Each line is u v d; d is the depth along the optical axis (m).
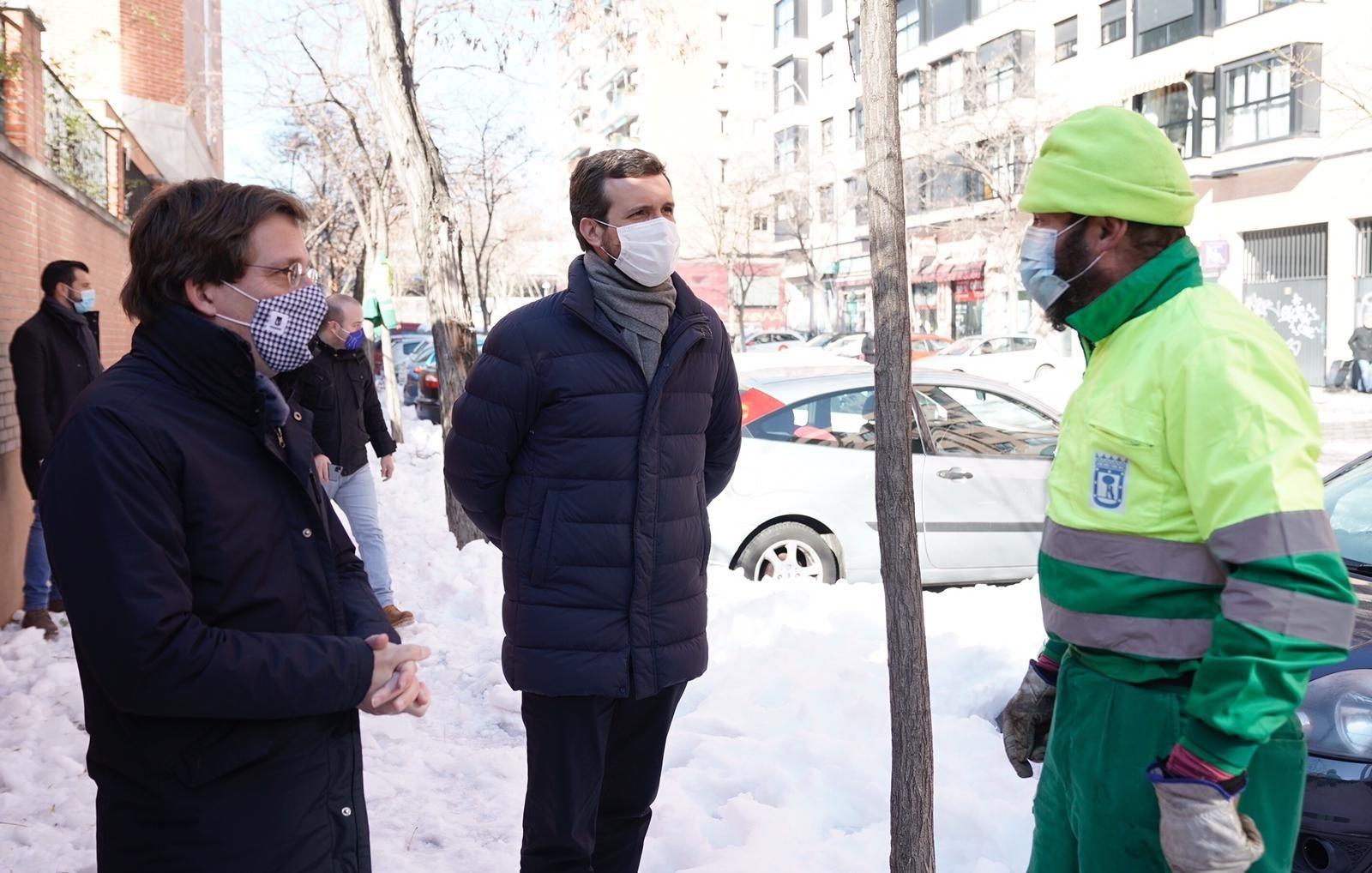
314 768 2.02
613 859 3.27
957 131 37.03
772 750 4.41
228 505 1.95
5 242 7.32
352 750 2.11
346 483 6.53
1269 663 1.76
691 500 3.11
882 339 2.82
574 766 3.00
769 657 5.46
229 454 1.98
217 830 1.91
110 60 20.61
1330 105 28.09
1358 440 17.39
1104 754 2.08
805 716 4.75
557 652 2.93
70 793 4.30
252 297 2.04
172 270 2.00
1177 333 1.97
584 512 2.95
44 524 1.84
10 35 8.97
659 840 3.78
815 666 5.30
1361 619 3.64
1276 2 28.97
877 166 2.83
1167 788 1.86
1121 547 2.03
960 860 3.69
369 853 2.12
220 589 1.94
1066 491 2.14
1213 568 1.96
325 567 2.11
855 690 5.00
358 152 24.11
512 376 2.96
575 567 2.94
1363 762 3.19
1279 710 1.77
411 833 3.97
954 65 40.59
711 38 64.69
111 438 1.83
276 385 2.11
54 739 4.85
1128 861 2.05
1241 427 1.84
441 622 6.79
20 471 7.43
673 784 4.19
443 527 10.26
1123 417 2.02
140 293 2.03
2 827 3.97
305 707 1.93
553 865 3.02
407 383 25.38
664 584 3.01
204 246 1.98
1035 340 25.48
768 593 6.44
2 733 4.86
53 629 6.48
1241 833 1.84
